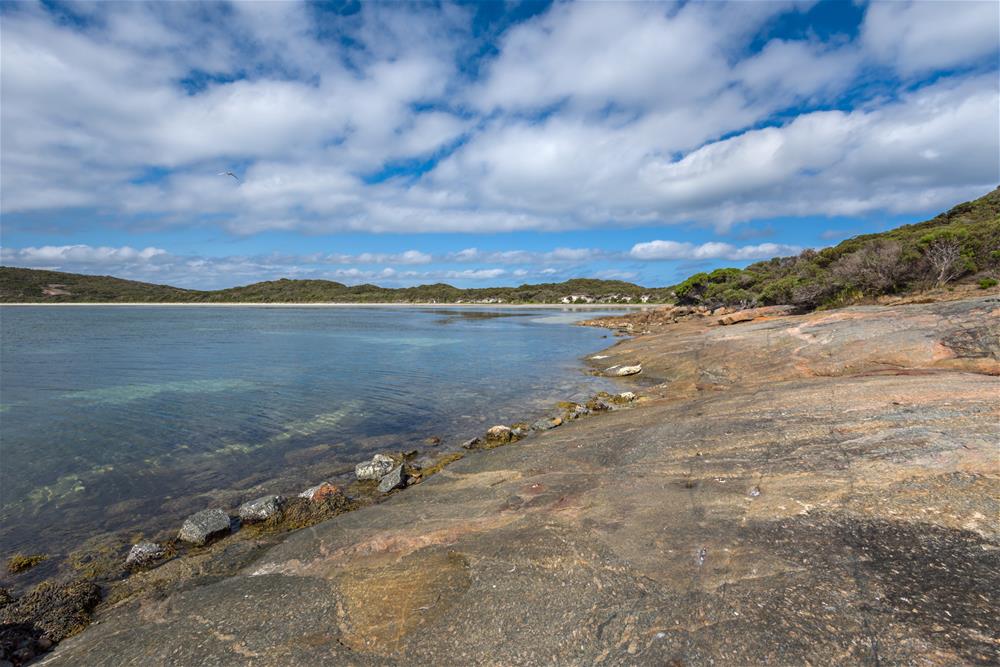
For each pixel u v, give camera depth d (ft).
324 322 222.28
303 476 35.53
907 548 16.99
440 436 45.24
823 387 39.73
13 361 92.73
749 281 201.87
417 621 16.48
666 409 44.04
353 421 50.34
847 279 121.60
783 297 144.87
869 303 106.93
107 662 16.19
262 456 39.83
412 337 145.69
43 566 23.90
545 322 221.05
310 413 53.57
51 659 16.97
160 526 28.02
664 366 74.18
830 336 58.59
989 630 12.94
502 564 19.36
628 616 15.42
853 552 17.19
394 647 15.34
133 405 57.11
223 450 41.24
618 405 54.34
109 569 23.48
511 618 16.02
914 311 60.08
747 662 13.03
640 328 160.15
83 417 51.57
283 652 15.64
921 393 32.83
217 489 33.27
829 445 26.68
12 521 28.66
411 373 79.66
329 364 90.02
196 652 16.12
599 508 23.71
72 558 24.59
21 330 165.17
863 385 38.09
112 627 18.49
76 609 20.02
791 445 27.78
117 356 100.63
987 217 152.15
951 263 101.91
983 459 21.71
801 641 13.44
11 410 54.60
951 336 47.96
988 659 12.01
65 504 30.89
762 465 25.73
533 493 27.37
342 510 29.17
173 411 54.34
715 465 26.91
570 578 17.79
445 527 23.88
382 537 23.45
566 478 29.37
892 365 47.60
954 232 108.37
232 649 16.10
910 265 111.24
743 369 59.93
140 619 18.78
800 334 63.05
